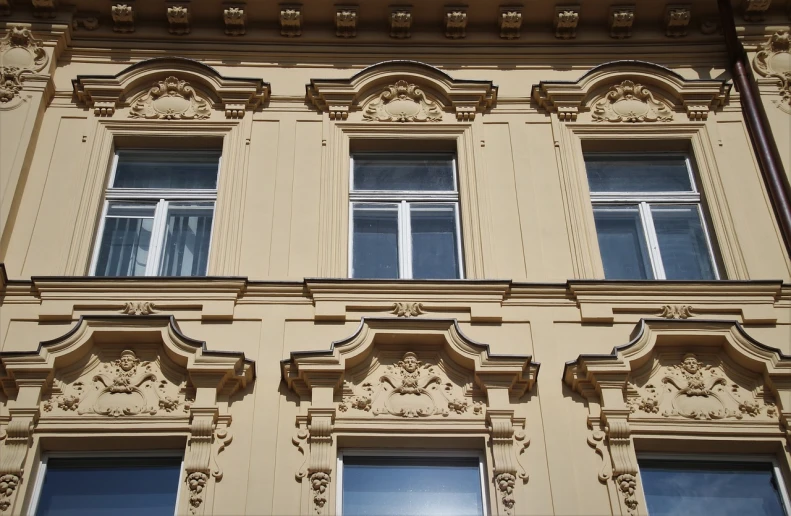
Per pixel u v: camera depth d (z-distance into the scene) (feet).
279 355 29.04
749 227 33.04
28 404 27.09
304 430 27.09
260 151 34.71
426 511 26.53
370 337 28.78
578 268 31.71
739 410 28.12
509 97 36.70
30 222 32.17
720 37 38.63
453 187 35.06
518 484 26.21
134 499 26.55
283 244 31.94
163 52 37.99
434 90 36.83
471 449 27.53
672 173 35.73
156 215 33.81
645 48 38.55
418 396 28.09
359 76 36.63
